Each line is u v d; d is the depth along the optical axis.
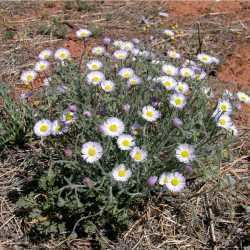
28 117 0.52
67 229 0.43
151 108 0.43
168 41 0.71
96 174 0.42
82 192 0.42
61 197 0.42
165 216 0.44
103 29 0.73
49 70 0.61
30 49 0.68
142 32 0.73
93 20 0.76
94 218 0.42
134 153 0.40
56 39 0.70
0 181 0.48
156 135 0.45
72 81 0.49
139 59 0.53
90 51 0.67
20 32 0.71
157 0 0.83
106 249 0.41
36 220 0.43
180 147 0.41
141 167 0.42
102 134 0.42
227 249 0.42
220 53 0.68
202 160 0.46
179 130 0.45
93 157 0.39
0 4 0.79
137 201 0.43
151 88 0.48
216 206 0.45
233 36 0.72
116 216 0.42
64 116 0.44
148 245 0.42
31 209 0.43
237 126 0.55
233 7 0.81
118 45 0.55
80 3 0.79
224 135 0.49
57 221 0.42
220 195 0.46
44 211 0.43
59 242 0.42
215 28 0.74
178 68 0.51
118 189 0.41
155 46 0.69
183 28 0.74
